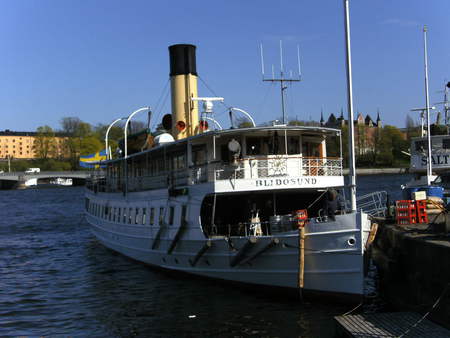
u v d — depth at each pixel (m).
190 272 21.47
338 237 16.47
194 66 26.06
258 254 18.05
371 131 144.88
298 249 17.19
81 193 116.19
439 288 14.44
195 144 21.22
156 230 23.16
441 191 28.36
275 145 20.78
